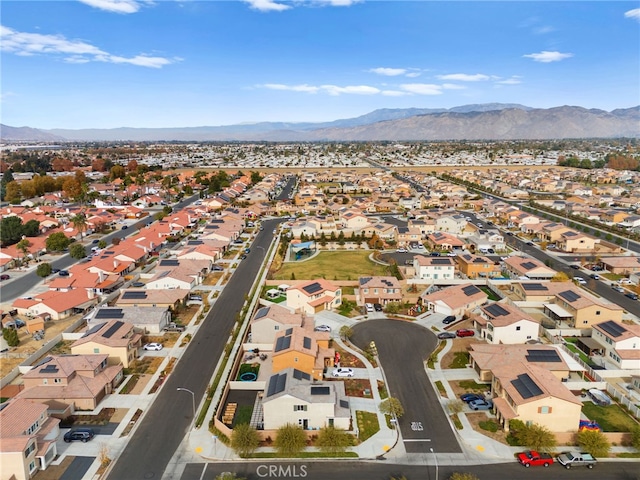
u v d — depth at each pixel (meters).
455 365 59.88
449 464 42.09
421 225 133.38
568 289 77.31
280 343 57.62
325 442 43.03
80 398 49.84
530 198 196.38
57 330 70.88
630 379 56.78
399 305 79.25
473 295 78.31
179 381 56.34
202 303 82.25
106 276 92.12
